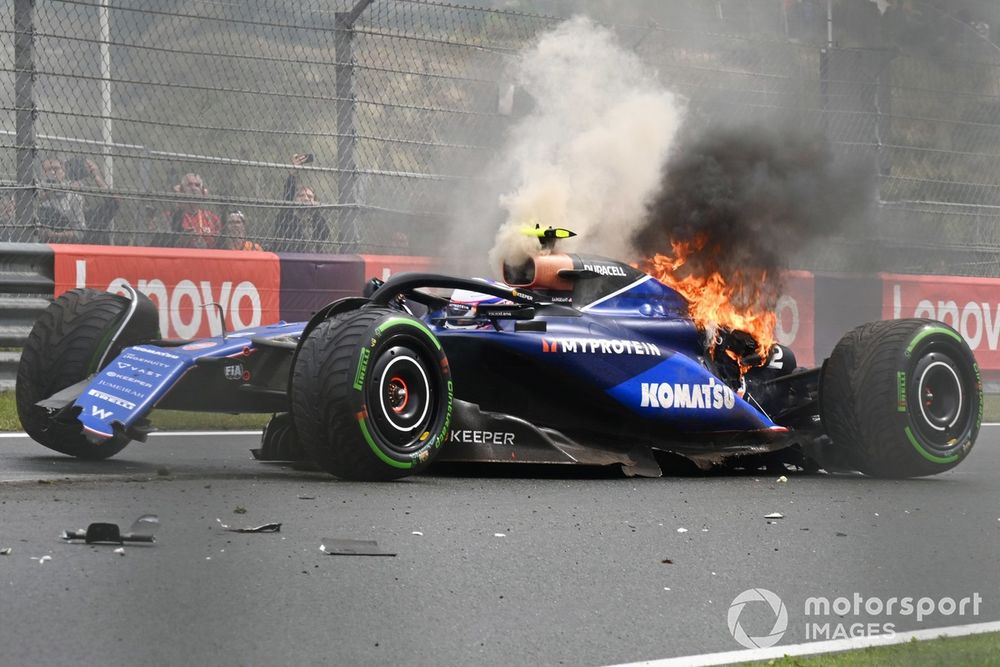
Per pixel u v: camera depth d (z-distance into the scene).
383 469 20.31
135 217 36.66
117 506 17.31
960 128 47.62
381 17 39.19
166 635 11.33
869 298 45.03
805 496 21.19
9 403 32.19
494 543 15.93
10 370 33.84
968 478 25.03
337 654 11.09
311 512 17.34
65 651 10.73
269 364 22.75
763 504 20.05
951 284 46.44
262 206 37.72
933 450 24.06
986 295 47.03
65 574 13.24
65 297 23.80
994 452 30.98
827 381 24.19
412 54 39.72
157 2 37.47
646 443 23.67
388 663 10.94
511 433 22.16
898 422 23.69
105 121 37.47
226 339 22.72
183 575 13.48
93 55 37.62
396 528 16.53
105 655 10.68
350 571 14.09
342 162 38.38
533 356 22.23
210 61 38.66
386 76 39.38
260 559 14.40
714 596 13.86
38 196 34.62
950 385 24.45
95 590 12.70
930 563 16.00
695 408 23.72
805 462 25.50
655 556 15.68
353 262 38.09
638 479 22.73
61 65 36.72
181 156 36.38
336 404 19.89
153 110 38.12
